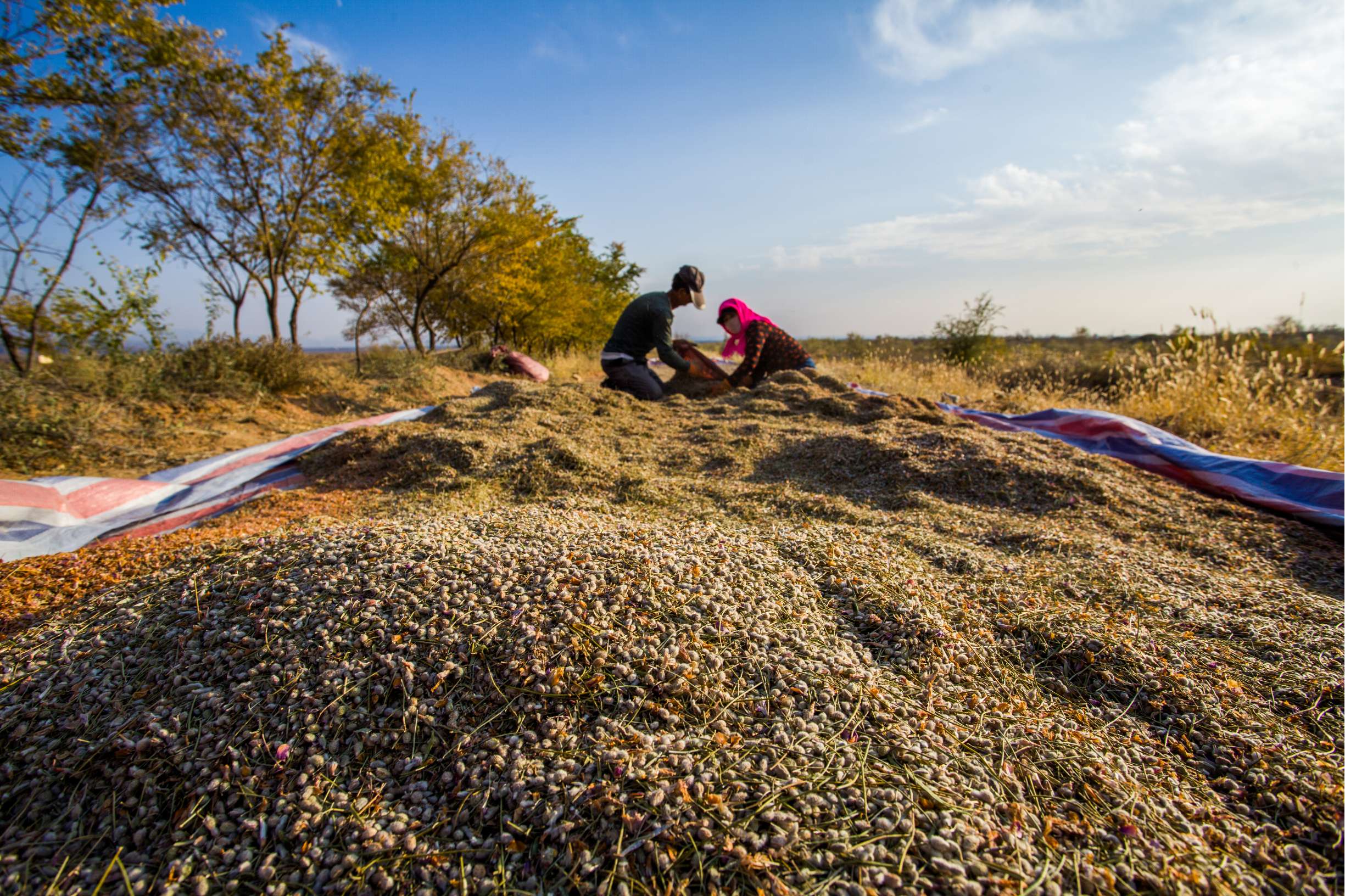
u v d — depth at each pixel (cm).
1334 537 343
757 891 117
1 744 155
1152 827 136
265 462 459
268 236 928
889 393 880
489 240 1280
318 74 922
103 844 136
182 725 156
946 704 175
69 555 285
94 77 646
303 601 194
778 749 150
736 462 483
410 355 1042
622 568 214
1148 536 343
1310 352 829
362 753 152
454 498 394
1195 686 188
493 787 141
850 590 230
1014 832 131
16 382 493
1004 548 320
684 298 770
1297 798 146
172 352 702
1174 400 664
